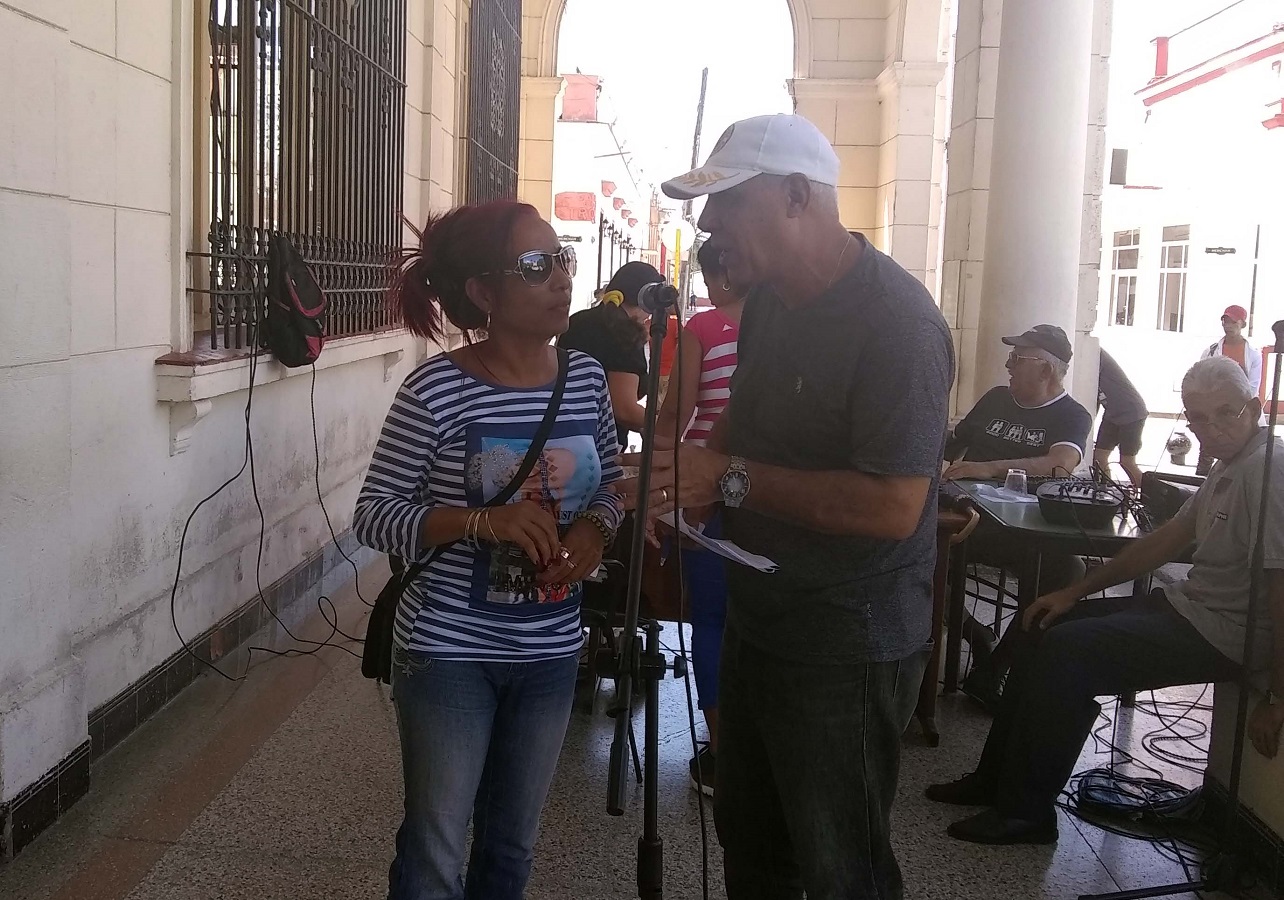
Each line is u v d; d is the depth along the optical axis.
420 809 1.99
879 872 2.04
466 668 2.01
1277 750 2.99
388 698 4.10
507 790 2.11
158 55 3.59
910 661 2.02
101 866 2.86
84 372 3.19
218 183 4.20
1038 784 3.21
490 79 9.06
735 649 2.20
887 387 1.85
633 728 3.96
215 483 4.22
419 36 7.07
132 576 3.58
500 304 2.05
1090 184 7.02
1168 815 3.43
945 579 3.92
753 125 1.93
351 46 5.45
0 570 2.74
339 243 5.41
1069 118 6.25
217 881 2.82
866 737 2.00
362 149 5.77
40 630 2.95
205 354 3.93
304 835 3.08
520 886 2.16
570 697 2.15
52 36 2.80
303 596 5.30
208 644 4.23
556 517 2.08
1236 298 15.01
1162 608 3.34
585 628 4.17
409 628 2.04
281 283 4.43
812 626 1.98
